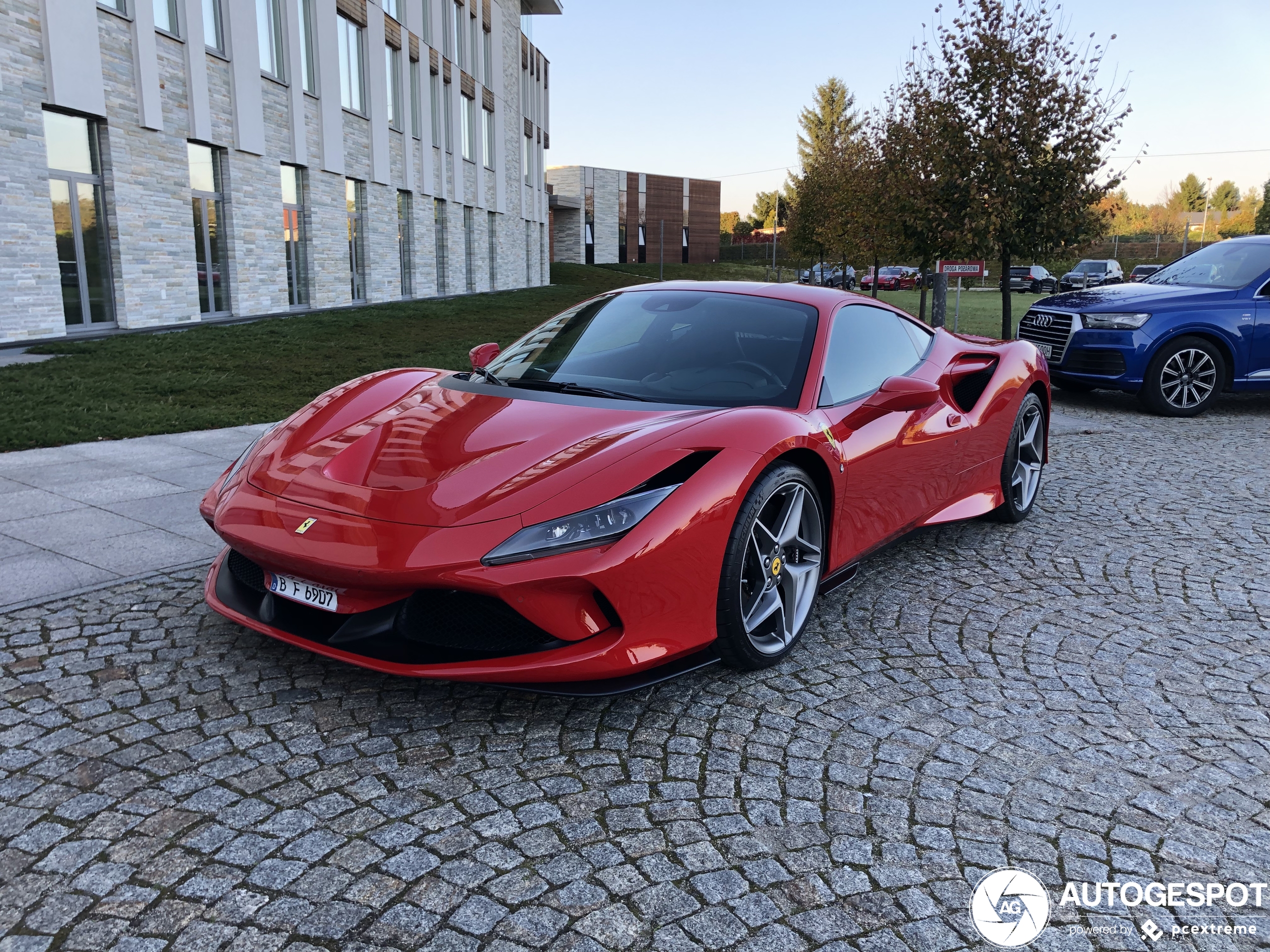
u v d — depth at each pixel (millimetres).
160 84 12344
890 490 3383
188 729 2334
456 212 25797
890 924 1710
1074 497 5160
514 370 3377
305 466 2650
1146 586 3670
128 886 1746
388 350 11367
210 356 9828
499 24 29812
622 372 3201
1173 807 2129
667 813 2045
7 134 9961
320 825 1957
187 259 13156
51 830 1907
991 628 3217
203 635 2885
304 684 2592
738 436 2619
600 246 63500
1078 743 2418
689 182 68688
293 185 16609
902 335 3883
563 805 2062
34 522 3984
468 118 27328
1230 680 2814
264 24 15102
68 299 11242
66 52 10578
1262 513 4812
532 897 1753
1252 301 8008
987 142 10289
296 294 16953
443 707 2498
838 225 18688
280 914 1684
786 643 2838
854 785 2186
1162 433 7258
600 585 2252
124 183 11789
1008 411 4250
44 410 6438
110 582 3303
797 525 2844
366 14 18922
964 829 2021
